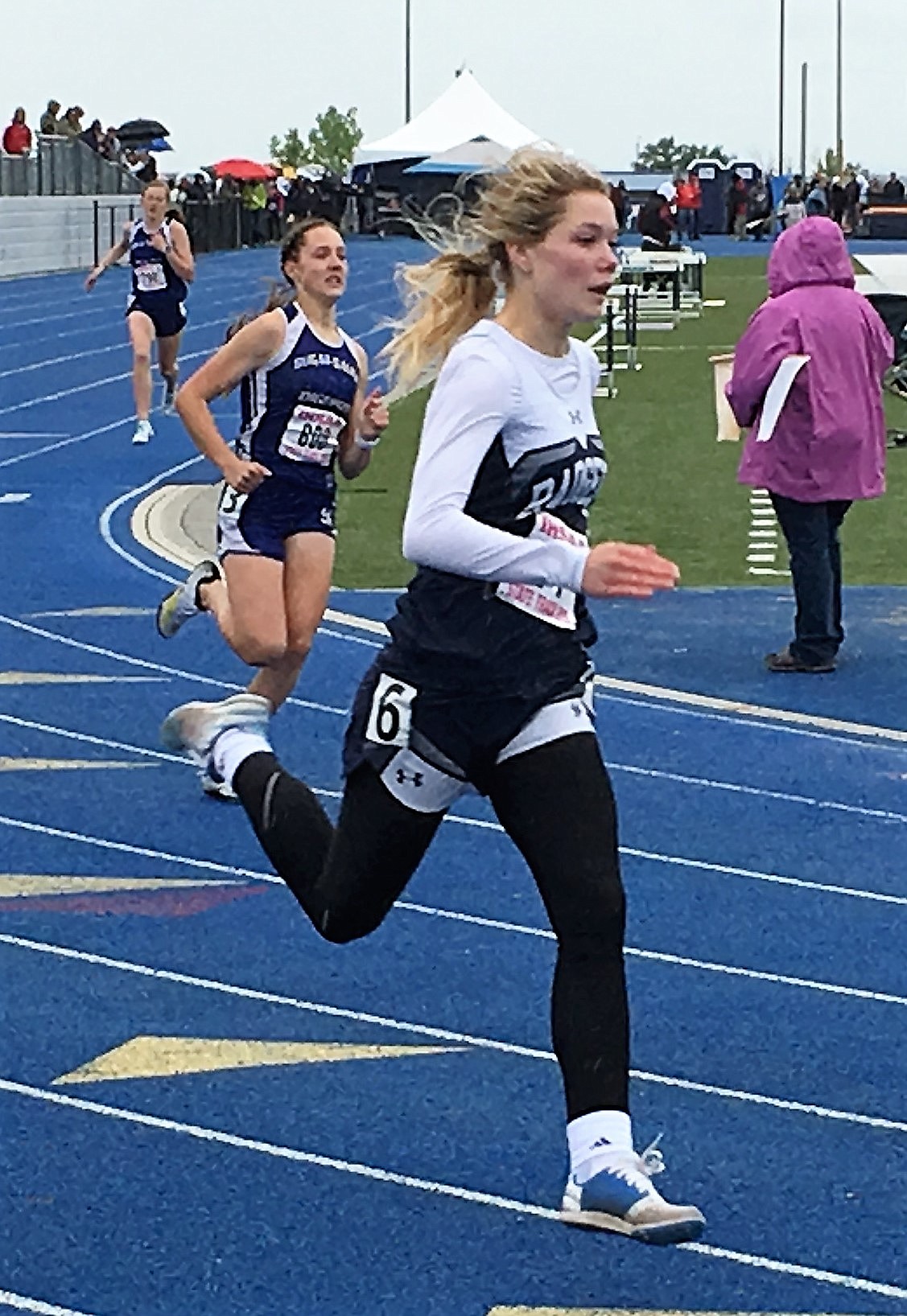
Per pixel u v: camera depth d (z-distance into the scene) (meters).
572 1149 4.48
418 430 22.39
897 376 17.27
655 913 6.80
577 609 4.46
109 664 10.68
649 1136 5.02
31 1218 4.59
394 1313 4.16
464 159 50.25
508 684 4.34
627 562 4.22
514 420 4.33
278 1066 5.46
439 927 6.62
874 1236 4.50
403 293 4.60
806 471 10.07
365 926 4.66
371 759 4.43
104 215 49.97
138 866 7.27
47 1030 5.73
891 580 13.10
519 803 4.41
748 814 8.00
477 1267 4.35
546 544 4.27
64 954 6.36
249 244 63.12
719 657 10.80
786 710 9.66
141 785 8.34
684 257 28.55
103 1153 4.92
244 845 7.52
